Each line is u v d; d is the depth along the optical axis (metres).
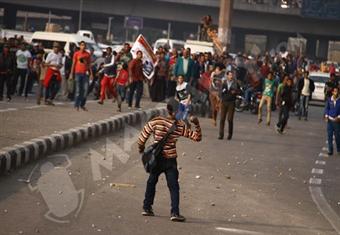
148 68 57.56
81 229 19.88
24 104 50.59
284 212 24.61
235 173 32.31
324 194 29.03
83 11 195.00
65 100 58.56
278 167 35.53
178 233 20.30
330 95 43.38
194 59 59.56
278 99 52.47
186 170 31.83
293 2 196.75
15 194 23.66
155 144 21.80
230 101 45.16
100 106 54.00
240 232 21.03
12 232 18.97
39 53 56.78
